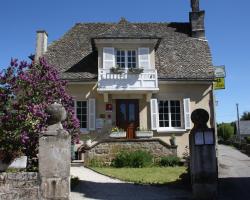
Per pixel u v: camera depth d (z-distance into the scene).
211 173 9.31
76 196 10.20
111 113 21.12
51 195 7.76
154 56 21.70
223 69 20.64
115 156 17.97
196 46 24.58
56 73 11.86
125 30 21.83
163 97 21.47
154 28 26.20
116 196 10.23
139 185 11.99
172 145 18.36
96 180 13.07
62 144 7.92
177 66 22.73
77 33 25.55
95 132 20.98
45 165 7.84
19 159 9.41
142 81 20.81
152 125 21.03
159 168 16.47
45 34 24.06
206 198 9.26
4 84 10.73
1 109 10.38
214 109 21.05
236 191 10.59
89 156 17.95
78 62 22.88
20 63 11.16
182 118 21.45
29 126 9.99
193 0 25.77
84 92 21.36
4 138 9.57
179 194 10.44
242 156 23.77
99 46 21.55
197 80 21.34
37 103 10.79
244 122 56.81
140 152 17.66
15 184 7.93
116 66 21.05
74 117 11.90
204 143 9.39
